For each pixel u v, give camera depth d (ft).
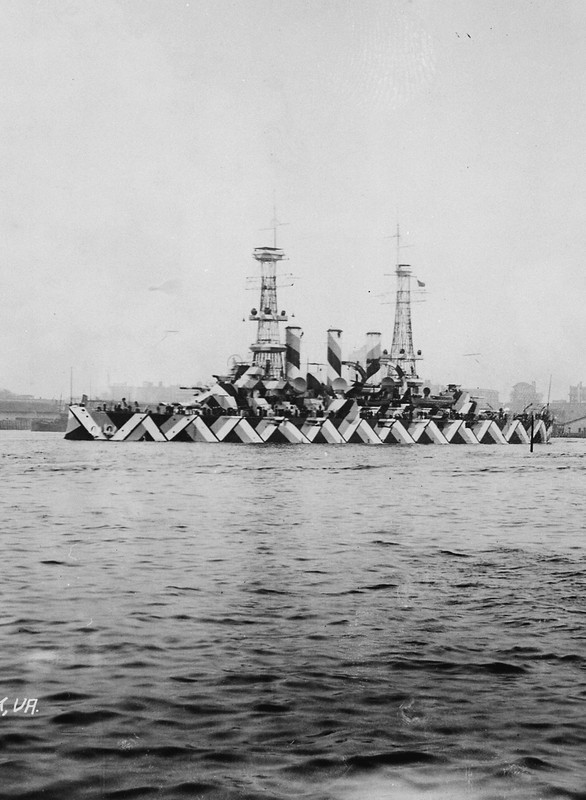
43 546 86.02
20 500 133.18
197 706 40.29
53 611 57.67
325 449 330.54
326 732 37.47
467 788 32.45
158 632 52.70
